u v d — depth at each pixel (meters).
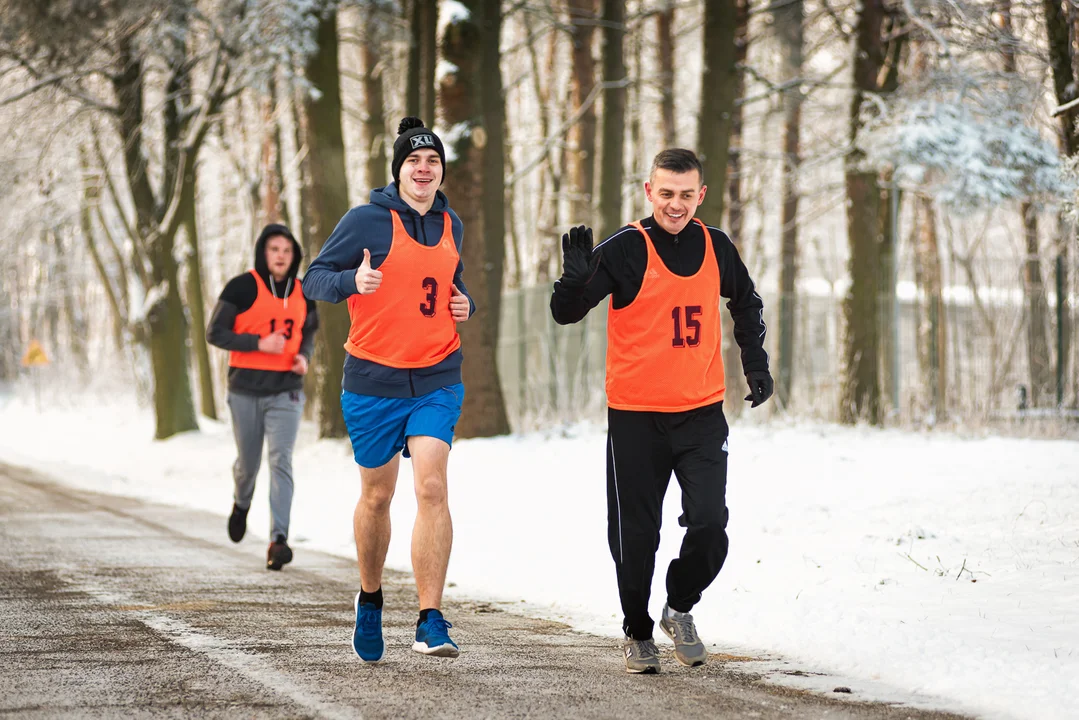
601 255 8.84
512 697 7.73
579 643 10.11
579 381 36.88
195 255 55.41
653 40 46.97
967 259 44.81
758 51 45.31
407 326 8.82
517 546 16.70
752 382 9.18
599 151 36.75
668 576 9.02
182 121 45.81
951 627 10.02
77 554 16.03
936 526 15.15
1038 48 27.02
